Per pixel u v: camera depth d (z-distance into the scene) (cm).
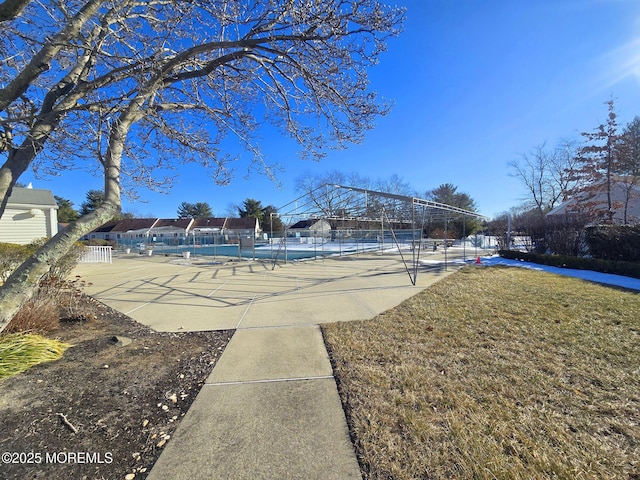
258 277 1020
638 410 229
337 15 353
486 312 510
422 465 178
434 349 356
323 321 484
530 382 274
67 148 380
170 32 356
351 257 1814
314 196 1470
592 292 650
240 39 398
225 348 375
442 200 4216
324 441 201
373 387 270
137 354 357
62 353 356
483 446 193
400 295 674
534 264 1280
